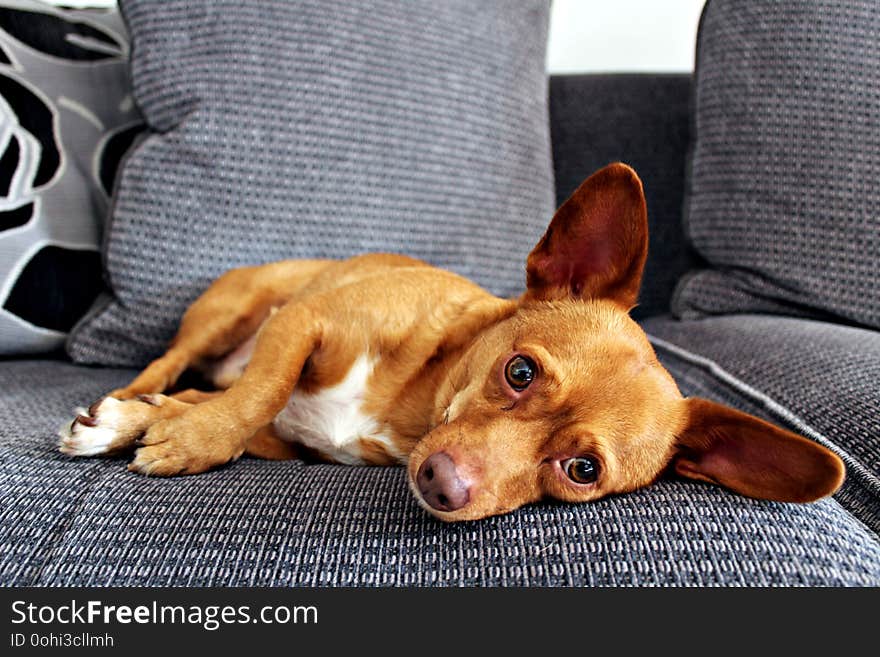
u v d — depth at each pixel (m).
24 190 0.61
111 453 0.44
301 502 0.39
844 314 0.62
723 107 0.68
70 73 0.65
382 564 0.35
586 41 0.90
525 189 0.68
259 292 0.58
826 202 0.63
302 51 0.60
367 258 0.58
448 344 0.49
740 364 0.57
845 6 0.64
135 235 0.59
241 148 0.59
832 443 0.47
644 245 0.46
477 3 0.67
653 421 0.44
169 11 0.59
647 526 0.37
